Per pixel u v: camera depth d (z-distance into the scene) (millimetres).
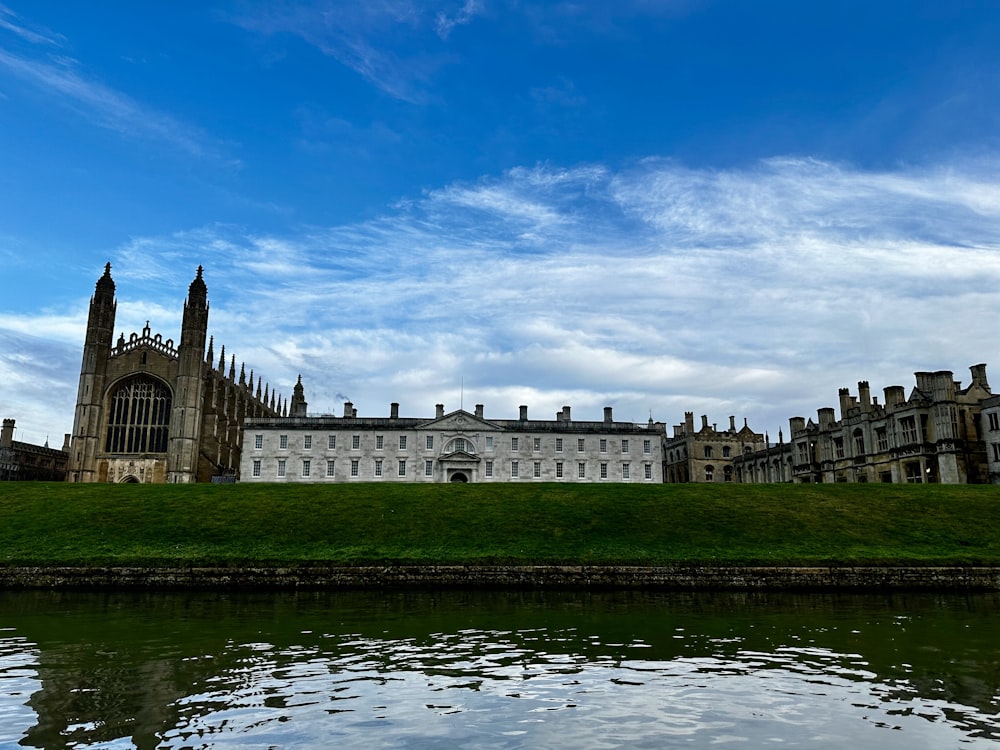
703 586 39562
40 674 17812
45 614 28969
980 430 74625
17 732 13336
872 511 53156
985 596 35781
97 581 40062
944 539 47281
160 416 100062
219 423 107812
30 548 44875
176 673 17953
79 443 96375
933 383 75312
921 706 15180
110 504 55688
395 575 40312
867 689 16547
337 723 13938
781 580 40125
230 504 55531
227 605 31812
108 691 16203
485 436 101438
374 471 99500
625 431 103625
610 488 60812
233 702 15352
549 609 30312
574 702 15469
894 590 38438
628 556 42625
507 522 50719
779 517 51688
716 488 60406
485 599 34031
